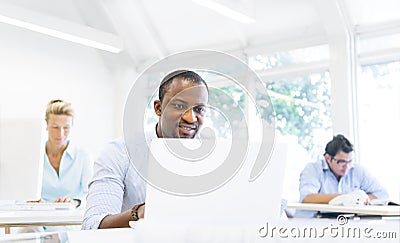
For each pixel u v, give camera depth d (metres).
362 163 4.53
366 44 4.59
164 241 0.77
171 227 0.78
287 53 5.05
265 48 5.12
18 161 2.13
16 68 5.26
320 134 4.79
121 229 1.16
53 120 3.80
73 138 5.66
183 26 5.57
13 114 5.20
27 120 2.15
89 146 5.82
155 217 1.04
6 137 2.14
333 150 3.66
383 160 4.44
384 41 4.49
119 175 1.50
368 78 4.59
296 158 4.91
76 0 5.85
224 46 5.44
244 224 0.84
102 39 4.64
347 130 4.44
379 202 3.28
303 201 3.45
